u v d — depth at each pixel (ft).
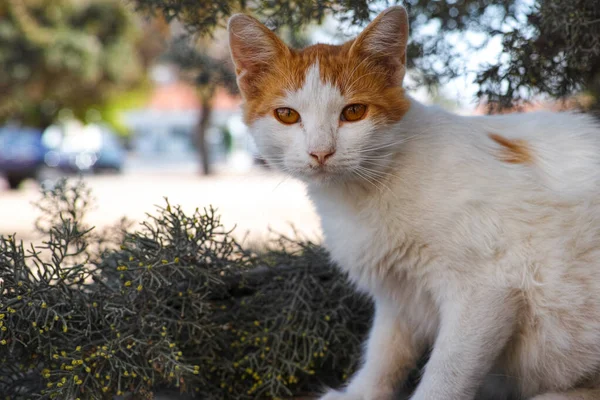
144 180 11.59
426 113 1.61
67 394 1.52
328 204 1.64
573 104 2.24
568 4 1.77
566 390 1.60
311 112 1.56
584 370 1.58
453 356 1.51
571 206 1.55
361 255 1.62
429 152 1.54
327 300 1.88
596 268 1.54
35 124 11.87
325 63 1.57
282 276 1.91
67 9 9.98
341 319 1.90
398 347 1.74
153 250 1.66
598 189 1.58
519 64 1.92
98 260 1.97
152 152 17.92
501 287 1.50
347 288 1.90
